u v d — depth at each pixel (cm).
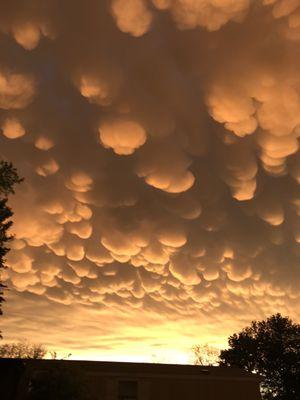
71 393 1581
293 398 3269
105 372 1902
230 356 3691
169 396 1931
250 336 3750
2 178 1719
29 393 1603
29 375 1745
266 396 3375
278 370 3419
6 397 1778
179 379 1984
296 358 3378
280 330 3606
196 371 2055
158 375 1959
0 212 1695
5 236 1694
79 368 1706
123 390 1922
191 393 1959
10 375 1839
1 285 1658
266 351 3506
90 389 1680
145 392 1909
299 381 3294
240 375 2064
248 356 3575
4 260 1667
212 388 1994
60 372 1638
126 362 2034
